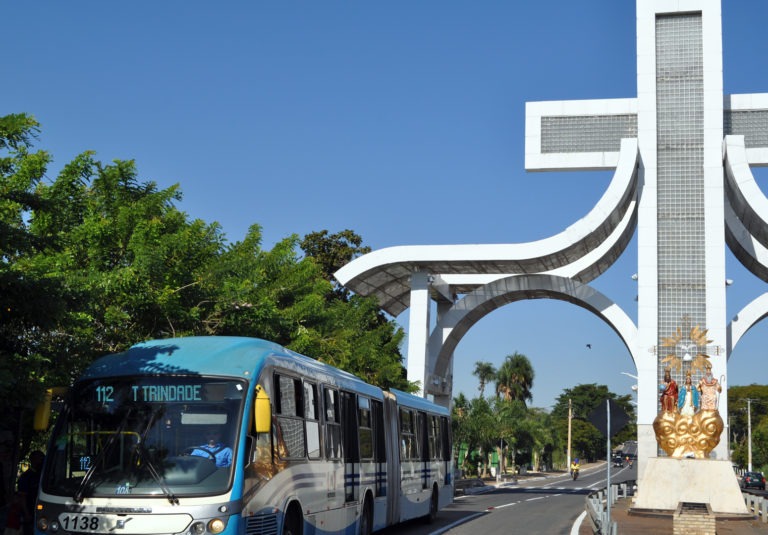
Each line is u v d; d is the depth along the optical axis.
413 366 41.44
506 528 23.53
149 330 19.92
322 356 30.41
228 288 21.88
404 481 21.59
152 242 19.75
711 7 39.91
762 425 102.88
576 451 150.00
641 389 37.97
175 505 10.98
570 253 40.47
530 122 41.44
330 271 57.09
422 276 42.19
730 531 24.72
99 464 11.34
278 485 12.59
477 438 76.38
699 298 38.47
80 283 16.03
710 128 39.19
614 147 40.66
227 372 11.95
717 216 38.50
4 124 12.34
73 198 19.81
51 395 12.05
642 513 29.56
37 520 11.25
